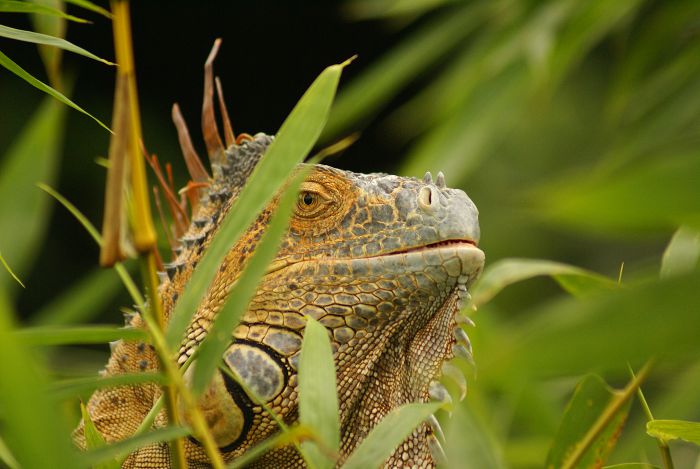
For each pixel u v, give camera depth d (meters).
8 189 1.57
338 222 1.49
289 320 1.48
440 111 1.78
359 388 1.49
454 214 1.48
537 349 1.32
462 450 1.52
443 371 1.49
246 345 1.47
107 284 1.65
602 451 1.49
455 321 1.49
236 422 1.47
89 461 1.36
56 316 1.65
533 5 1.74
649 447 1.54
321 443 1.37
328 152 1.39
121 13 1.36
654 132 1.72
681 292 1.28
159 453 1.49
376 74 1.77
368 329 1.48
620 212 1.32
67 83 2.72
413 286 1.48
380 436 1.39
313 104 1.39
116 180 1.36
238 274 1.49
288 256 1.48
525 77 1.74
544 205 1.33
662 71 1.76
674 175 1.30
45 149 1.58
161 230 1.68
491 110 1.75
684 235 1.46
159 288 1.51
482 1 1.77
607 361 1.32
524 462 1.62
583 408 1.49
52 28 1.53
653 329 1.29
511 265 1.57
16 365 1.31
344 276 1.48
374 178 1.50
